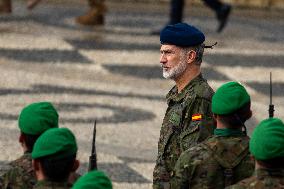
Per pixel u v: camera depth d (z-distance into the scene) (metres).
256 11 42.03
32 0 37.56
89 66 30.02
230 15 40.97
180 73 12.48
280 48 34.53
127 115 24.50
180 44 12.43
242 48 33.94
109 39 33.91
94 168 10.18
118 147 21.50
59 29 35.00
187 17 39.66
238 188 9.59
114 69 29.89
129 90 27.41
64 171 9.48
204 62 31.41
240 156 10.73
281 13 41.97
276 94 28.20
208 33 36.50
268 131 9.48
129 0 41.75
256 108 26.20
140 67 30.33
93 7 36.03
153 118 24.44
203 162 10.72
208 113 12.04
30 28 34.78
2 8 36.97
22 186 10.60
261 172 9.56
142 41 33.94
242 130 11.02
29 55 30.84
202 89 12.19
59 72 29.00
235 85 10.84
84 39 33.59
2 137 21.56
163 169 12.24
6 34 33.47
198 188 10.73
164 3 42.06
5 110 24.08
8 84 27.03
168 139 12.20
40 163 9.46
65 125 22.98
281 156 9.45
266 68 31.28
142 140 22.27
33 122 10.59
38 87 26.97
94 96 26.34
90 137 22.12
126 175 19.42
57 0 40.56
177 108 12.21
